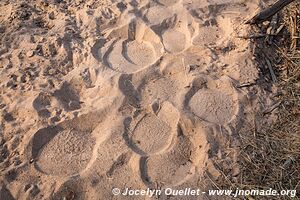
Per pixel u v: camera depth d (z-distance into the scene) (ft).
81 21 5.21
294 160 3.87
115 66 4.66
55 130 4.11
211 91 4.44
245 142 4.03
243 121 4.19
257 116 4.23
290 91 4.43
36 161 3.93
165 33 5.09
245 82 4.48
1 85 4.46
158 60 4.67
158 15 5.24
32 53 4.76
